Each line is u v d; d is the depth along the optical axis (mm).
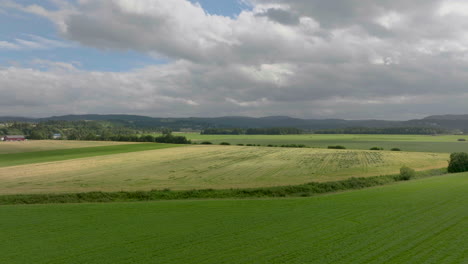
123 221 21516
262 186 41469
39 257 15211
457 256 13812
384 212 22188
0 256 15414
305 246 15750
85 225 20656
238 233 18281
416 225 18625
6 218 22594
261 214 22844
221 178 49250
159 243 16859
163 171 57438
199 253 15234
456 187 31781
